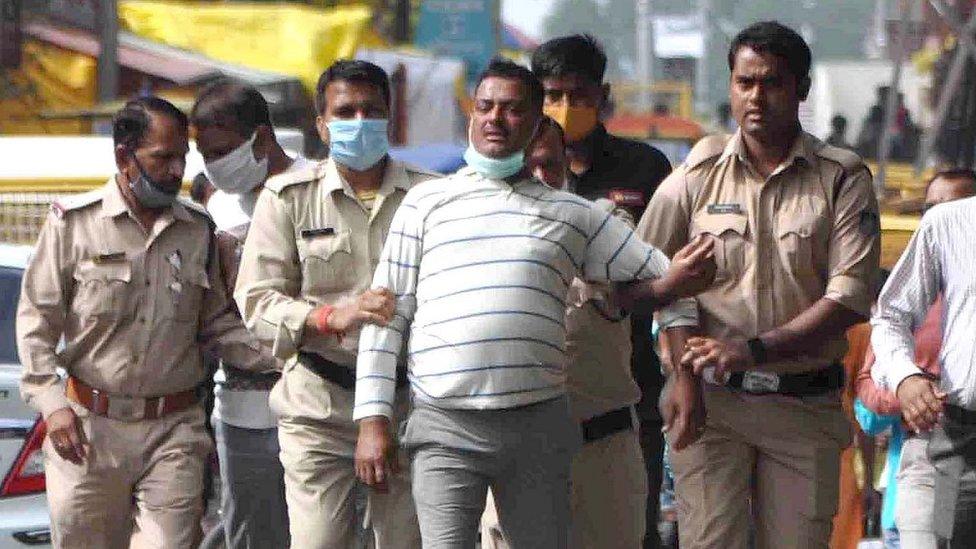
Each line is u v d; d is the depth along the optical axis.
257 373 15.07
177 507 14.10
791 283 13.45
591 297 13.94
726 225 13.52
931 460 13.39
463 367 12.23
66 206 14.02
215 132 15.35
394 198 13.79
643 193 15.73
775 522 13.76
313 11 43.59
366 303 12.34
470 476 12.38
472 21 58.41
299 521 13.77
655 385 15.90
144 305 14.03
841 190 13.42
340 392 13.69
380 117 13.68
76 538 14.19
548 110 15.50
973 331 13.14
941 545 13.59
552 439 12.41
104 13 37.22
